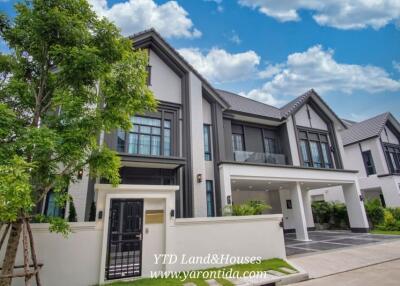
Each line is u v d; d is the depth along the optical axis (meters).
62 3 4.76
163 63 11.89
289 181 12.80
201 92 11.87
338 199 19.38
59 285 5.47
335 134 16.70
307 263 7.73
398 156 19.50
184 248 6.85
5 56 4.97
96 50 4.56
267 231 8.20
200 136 11.16
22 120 4.72
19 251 5.35
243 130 14.42
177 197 10.23
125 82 5.23
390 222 15.00
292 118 15.09
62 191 5.14
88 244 5.97
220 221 7.53
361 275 6.50
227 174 10.90
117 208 6.54
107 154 5.36
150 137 10.61
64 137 4.42
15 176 3.24
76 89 5.06
